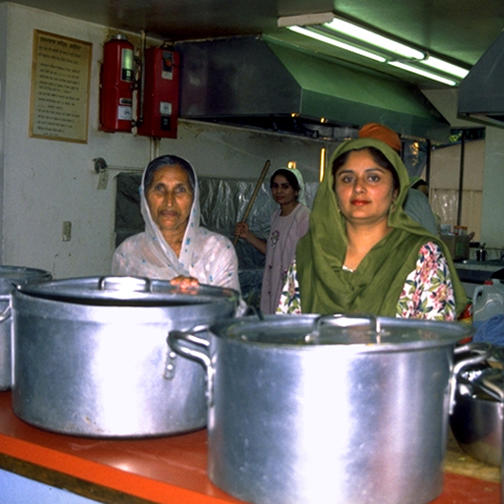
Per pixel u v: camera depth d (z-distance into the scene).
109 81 3.98
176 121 4.32
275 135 5.29
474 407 1.22
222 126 4.83
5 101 3.60
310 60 4.32
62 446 1.27
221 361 1.04
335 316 1.14
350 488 0.97
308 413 0.96
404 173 1.71
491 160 5.62
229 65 4.15
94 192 4.09
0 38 3.59
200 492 1.08
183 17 3.77
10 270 1.67
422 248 1.70
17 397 1.30
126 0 3.44
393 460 0.98
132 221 4.30
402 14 3.54
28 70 3.68
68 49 3.85
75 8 3.64
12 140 3.65
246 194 5.01
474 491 1.11
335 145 5.80
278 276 4.02
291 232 3.97
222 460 1.06
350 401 0.95
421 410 1.00
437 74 4.99
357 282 1.72
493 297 3.29
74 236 4.00
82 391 1.20
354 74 4.70
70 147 3.93
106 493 1.20
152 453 1.25
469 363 1.08
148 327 1.19
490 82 3.18
